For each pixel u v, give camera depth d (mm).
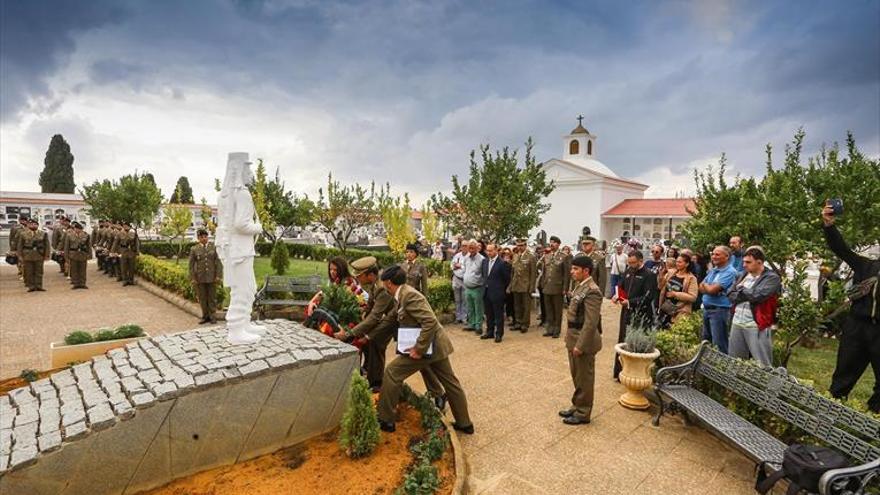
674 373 5141
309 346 4797
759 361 5027
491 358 7492
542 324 10078
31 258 12703
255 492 3609
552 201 35844
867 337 4855
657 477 4070
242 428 4055
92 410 3547
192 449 3814
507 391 6062
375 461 4047
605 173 36688
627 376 5426
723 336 6176
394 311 5418
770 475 3611
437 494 3656
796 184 8969
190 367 4129
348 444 4094
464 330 9438
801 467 3166
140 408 3531
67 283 14531
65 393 4020
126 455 3502
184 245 23859
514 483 3969
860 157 8656
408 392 5395
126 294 12781
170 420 3680
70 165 41969
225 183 4898
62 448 3230
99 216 23406
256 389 4105
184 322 9516
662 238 32438
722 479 4047
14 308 10633
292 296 9398
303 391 4402
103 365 4516
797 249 8328
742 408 4699
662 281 8320
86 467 3340
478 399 5789
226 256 4891
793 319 5805
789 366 7297
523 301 9359
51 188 41000
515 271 9297
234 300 4891
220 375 3969
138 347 4887
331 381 4586
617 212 33406
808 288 5871
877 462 3045
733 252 7910
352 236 34000
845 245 5035
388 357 7477
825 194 8578
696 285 6965
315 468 3959
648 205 33375
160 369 4145
